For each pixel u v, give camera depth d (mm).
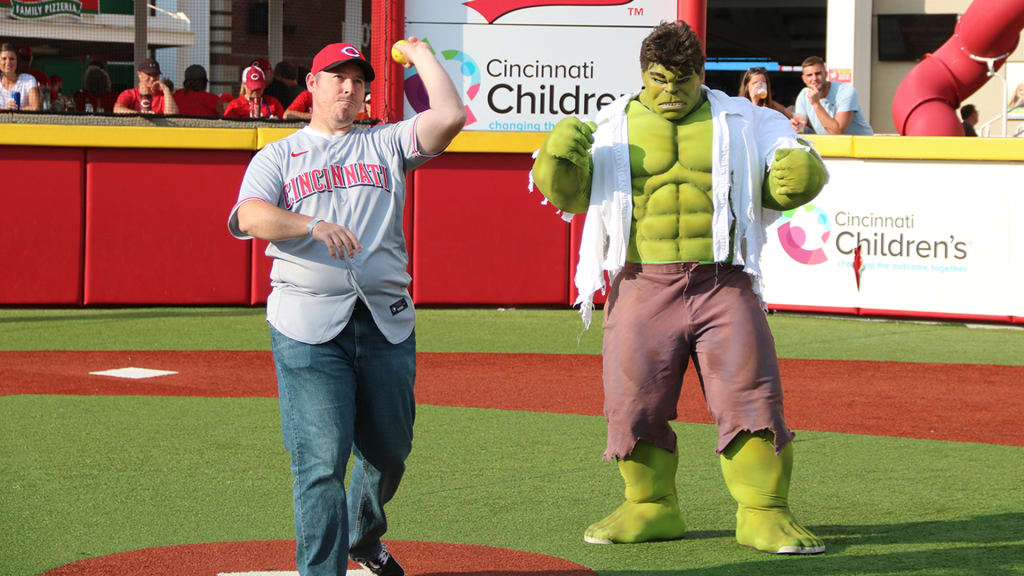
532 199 22641
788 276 22125
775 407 8422
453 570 8031
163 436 12203
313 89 7297
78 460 11164
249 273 22516
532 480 10523
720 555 8398
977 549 8484
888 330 20500
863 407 14086
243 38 27094
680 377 8641
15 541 8625
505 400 14359
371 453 7266
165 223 22141
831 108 23047
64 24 29250
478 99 22500
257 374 16031
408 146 7242
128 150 21906
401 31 22078
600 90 22625
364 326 7004
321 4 25797
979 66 25219
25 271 21812
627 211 8461
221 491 10078
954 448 11938
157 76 23188
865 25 47688
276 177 7094
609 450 8711
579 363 17141
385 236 7078
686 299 8477
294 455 6875
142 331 19734
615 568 8094
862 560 8250
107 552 8359
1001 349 18578
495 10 22312
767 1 52844
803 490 10281
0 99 23203
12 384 15102
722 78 56969
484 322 21234
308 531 6793
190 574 7863
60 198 21781
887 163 21156
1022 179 20250
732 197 8383
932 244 20953
